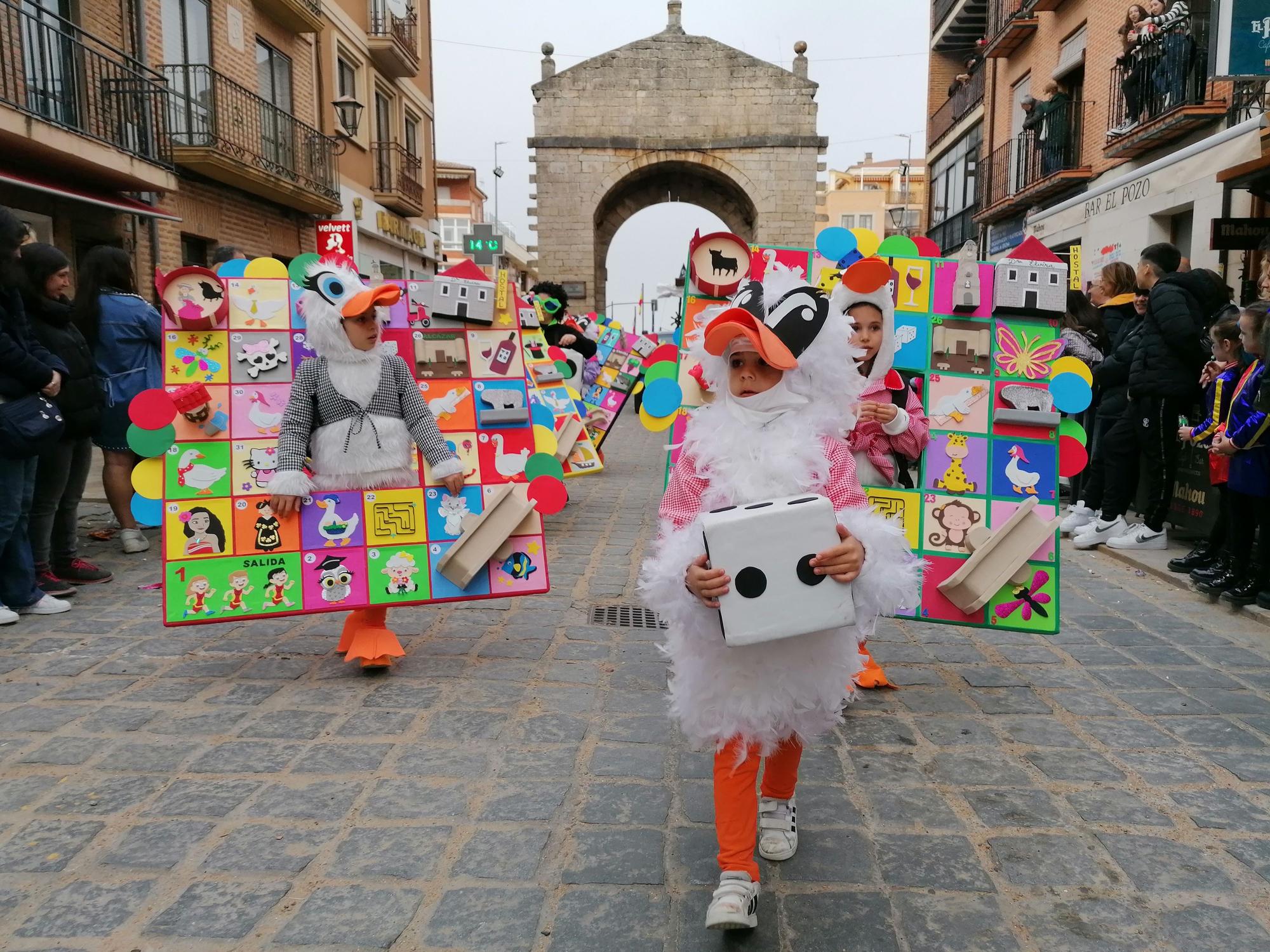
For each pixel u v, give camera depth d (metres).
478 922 2.33
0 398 4.57
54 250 5.21
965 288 4.14
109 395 6.25
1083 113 15.79
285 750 3.33
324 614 5.10
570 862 2.62
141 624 4.87
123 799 2.96
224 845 2.69
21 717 3.61
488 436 4.47
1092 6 15.48
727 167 27.73
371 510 4.24
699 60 27.50
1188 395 6.26
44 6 11.33
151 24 13.28
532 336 8.48
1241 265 9.80
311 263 4.23
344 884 2.49
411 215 24.44
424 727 3.54
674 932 2.31
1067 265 4.18
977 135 22.52
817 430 2.43
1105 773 3.20
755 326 2.32
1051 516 4.11
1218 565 5.53
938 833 2.80
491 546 4.24
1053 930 2.33
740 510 2.21
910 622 5.04
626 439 15.45
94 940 2.25
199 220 14.97
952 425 4.15
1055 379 4.12
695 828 2.81
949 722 3.65
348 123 19.06
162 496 4.11
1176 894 2.47
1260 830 2.81
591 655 4.40
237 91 15.37
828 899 2.46
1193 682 4.08
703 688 2.33
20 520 4.92
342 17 20.02
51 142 10.47
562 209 27.84
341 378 4.00
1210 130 11.61
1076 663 4.35
